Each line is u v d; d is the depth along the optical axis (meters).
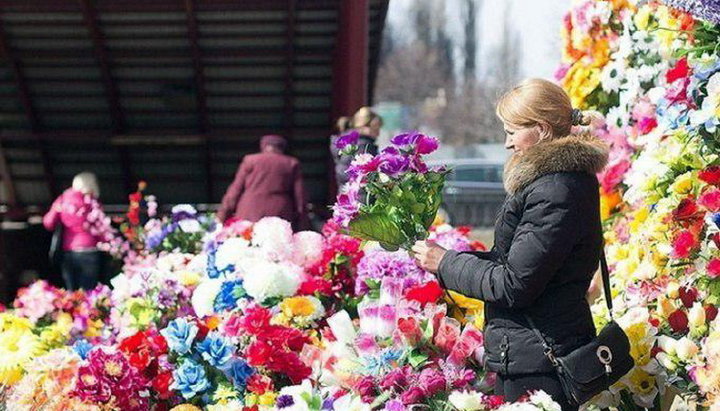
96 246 20.72
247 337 8.98
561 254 7.01
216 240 12.53
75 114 25.30
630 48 11.25
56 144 25.78
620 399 8.35
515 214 7.21
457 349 8.11
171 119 25.45
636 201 10.27
